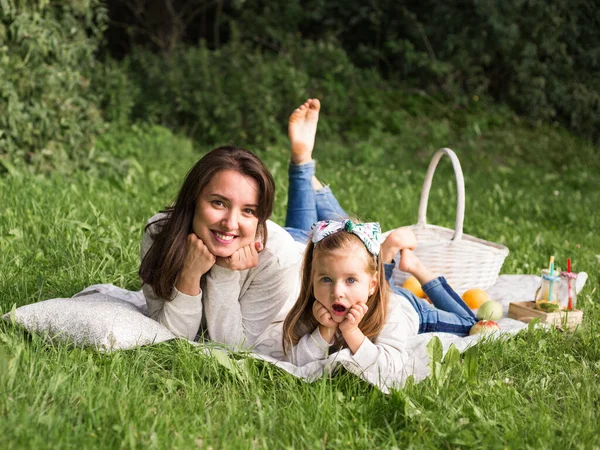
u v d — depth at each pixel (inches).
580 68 554.3
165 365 126.3
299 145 191.9
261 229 130.4
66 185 265.3
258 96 438.0
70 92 299.1
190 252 124.8
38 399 104.0
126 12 563.8
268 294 135.8
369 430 107.2
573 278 164.9
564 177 429.7
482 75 542.9
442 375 118.9
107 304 132.3
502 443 104.1
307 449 103.0
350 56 559.8
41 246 187.5
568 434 106.9
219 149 125.4
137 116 439.5
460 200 181.8
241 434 103.1
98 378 116.6
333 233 124.8
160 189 270.8
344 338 127.0
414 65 539.8
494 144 475.8
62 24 294.2
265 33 538.6
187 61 457.4
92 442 95.8
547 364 136.8
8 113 271.0
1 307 144.6
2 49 267.7
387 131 484.1
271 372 122.4
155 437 97.2
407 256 164.6
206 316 133.6
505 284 195.9
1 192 234.8
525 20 525.3
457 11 529.0
